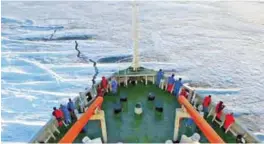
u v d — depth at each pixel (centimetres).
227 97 3906
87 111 1191
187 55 5631
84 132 1380
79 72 4647
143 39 6744
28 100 3722
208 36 7031
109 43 6288
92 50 5762
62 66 4900
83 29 7444
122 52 5666
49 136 1267
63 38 6675
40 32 7156
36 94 3881
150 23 8238
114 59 5275
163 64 5116
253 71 4850
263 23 8200
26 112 3456
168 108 1555
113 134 1373
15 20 8362
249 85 4306
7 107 3569
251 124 3247
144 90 1723
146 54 5672
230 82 4412
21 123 3209
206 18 8856
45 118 3316
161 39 6750
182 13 9388
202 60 5369
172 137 1358
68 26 7750
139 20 8525
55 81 4272
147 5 10494
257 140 1190
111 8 10081
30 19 8525
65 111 1358
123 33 7094
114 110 1504
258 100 3825
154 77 1780
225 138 1296
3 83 4222
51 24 7925
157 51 5872
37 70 4716
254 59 5441
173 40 6681
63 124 1366
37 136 1187
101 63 5062
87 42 6331
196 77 4569
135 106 1525
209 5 10556
